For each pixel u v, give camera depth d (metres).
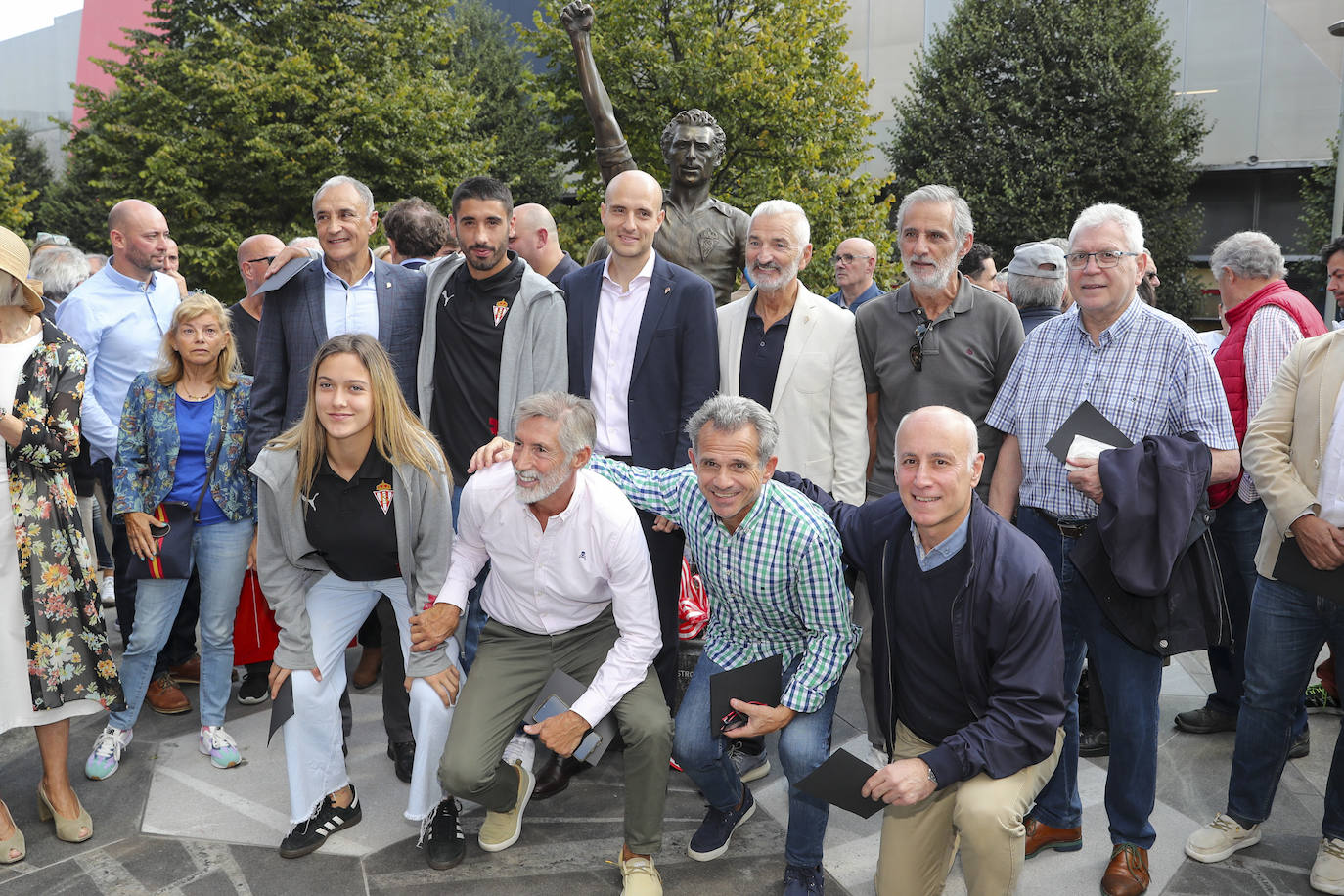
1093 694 3.57
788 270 3.25
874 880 2.77
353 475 2.86
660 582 3.33
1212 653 3.74
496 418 3.41
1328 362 2.69
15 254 2.80
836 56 18.92
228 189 20.36
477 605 3.62
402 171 20.78
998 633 2.31
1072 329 2.87
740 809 3.04
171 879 2.80
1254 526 3.56
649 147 17.92
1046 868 2.86
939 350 3.23
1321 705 3.97
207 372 3.49
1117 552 2.49
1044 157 18.78
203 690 3.54
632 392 3.35
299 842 2.93
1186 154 19.89
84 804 3.23
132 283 4.29
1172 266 19.75
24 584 2.87
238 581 3.53
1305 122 22.00
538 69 30.64
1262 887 2.76
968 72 19.45
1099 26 18.75
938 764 2.26
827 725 2.70
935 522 2.30
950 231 3.11
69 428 2.88
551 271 4.69
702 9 18.02
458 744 2.71
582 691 2.76
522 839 3.05
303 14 20.72
